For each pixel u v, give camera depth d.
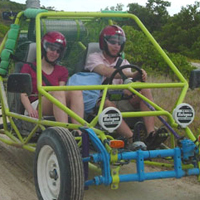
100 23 5.23
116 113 3.40
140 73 4.29
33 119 4.05
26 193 3.87
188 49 24.95
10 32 4.90
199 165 3.45
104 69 4.46
